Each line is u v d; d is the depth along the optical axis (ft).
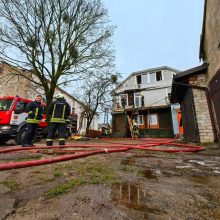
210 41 23.98
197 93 25.62
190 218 3.90
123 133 69.00
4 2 35.58
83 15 43.29
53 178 6.65
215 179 7.13
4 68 47.96
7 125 24.11
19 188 5.62
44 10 39.11
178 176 7.52
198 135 24.35
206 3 25.27
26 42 37.83
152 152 15.16
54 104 18.29
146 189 5.60
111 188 5.63
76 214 3.94
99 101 69.62
